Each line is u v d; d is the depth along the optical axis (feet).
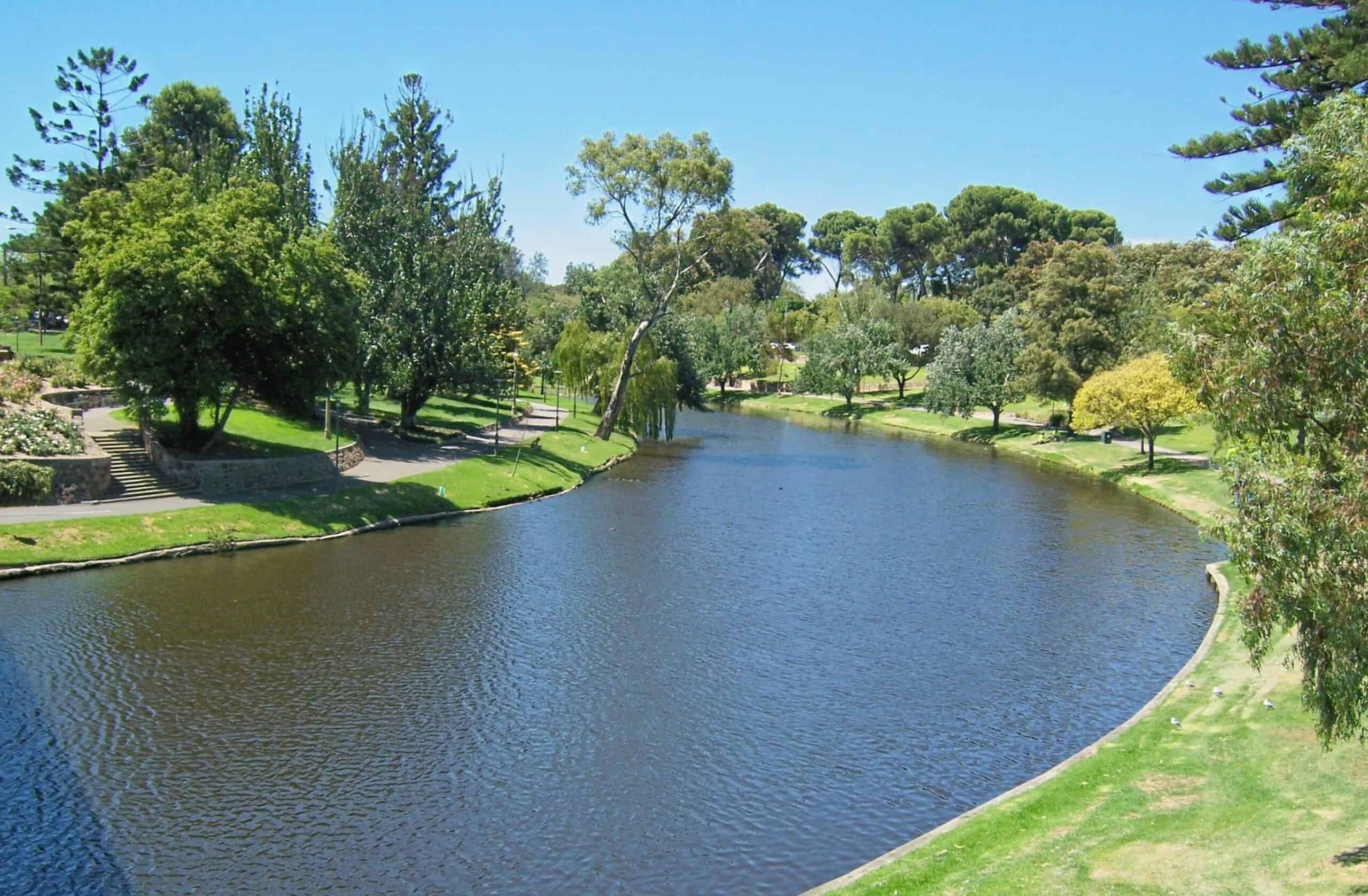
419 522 172.76
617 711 91.35
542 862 65.77
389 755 80.33
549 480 218.79
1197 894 52.60
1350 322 52.29
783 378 566.36
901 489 230.07
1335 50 159.94
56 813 69.10
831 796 76.38
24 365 200.44
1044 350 310.65
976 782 79.15
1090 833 62.59
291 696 91.30
